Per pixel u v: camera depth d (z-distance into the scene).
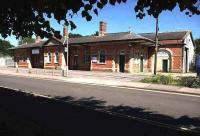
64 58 55.06
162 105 14.73
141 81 27.75
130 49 44.00
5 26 7.57
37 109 12.80
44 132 7.88
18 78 32.66
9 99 15.64
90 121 10.65
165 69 50.72
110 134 8.88
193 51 56.28
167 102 15.78
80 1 5.83
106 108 13.57
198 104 15.26
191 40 54.81
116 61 45.72
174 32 52.53
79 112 12.35
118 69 45.47
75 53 53.34
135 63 45.50
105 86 24.56
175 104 15.13
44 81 28.81
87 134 8.83
